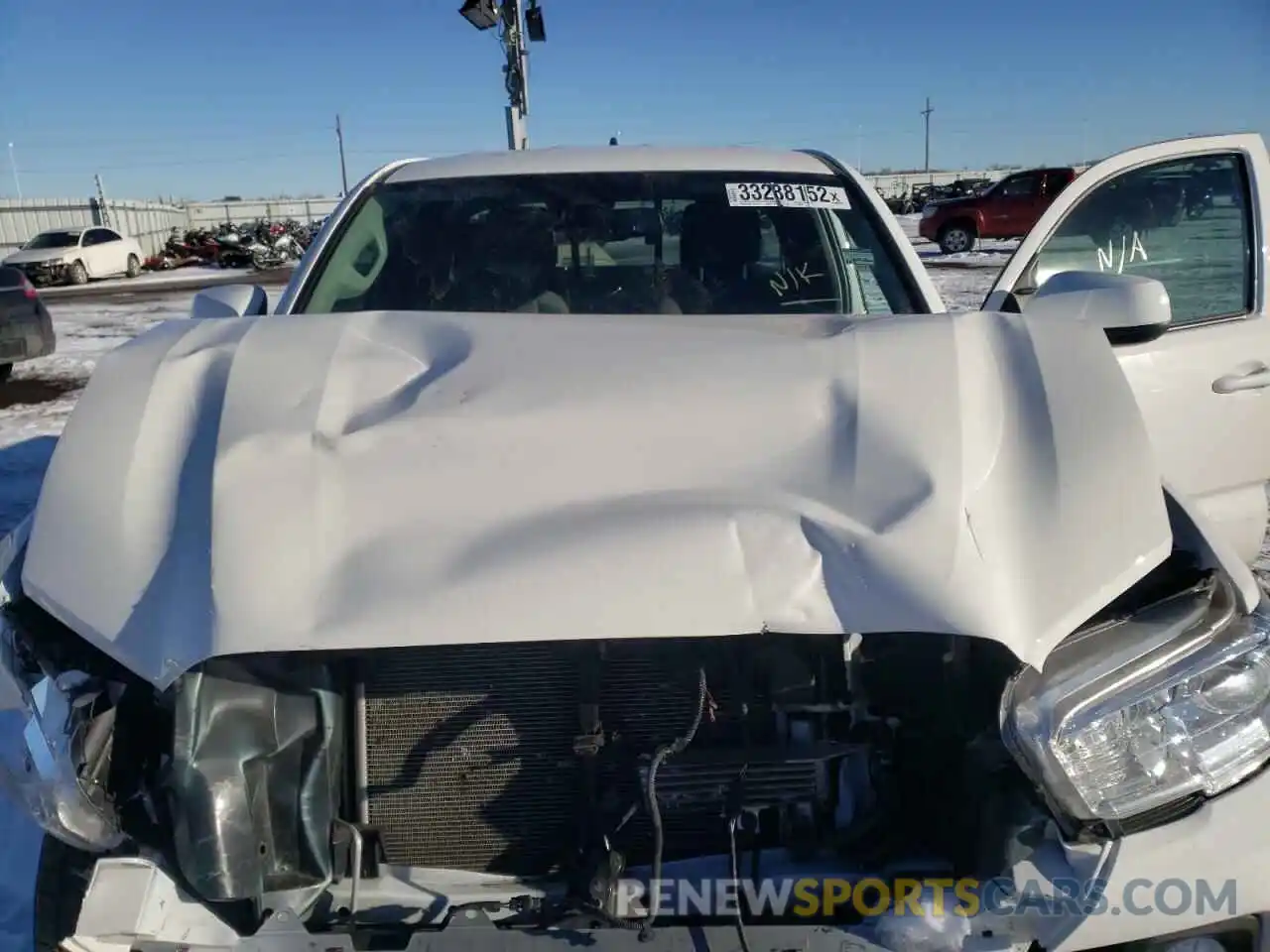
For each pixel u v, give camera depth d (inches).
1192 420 136.5
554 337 85.4
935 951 62.6
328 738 70.5
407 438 72.6
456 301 117.2
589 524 67.2
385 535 67.7
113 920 63.1
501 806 71.5
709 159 133.4
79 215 1525.6
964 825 68.8
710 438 72.8
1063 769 64.2
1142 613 70.2
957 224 1008.9
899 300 115.6
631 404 75.2
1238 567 73.8
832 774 71.6
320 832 69.9
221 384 78.6
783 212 124.5
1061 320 84.7
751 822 70.4
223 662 67.1
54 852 69.7
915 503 68.1
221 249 1291.8
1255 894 65.0
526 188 127.9
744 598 64.1
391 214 125.9
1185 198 146.1
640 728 71.0
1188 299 145.0
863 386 76.2
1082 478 71.2
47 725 64.9
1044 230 140.9
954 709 69.5
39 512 72.2
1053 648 65.2
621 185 127.8
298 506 68.7
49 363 510.0
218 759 66.1
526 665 70.6
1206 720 67.8
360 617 63.7
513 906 67.1
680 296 117.4
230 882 64.9
